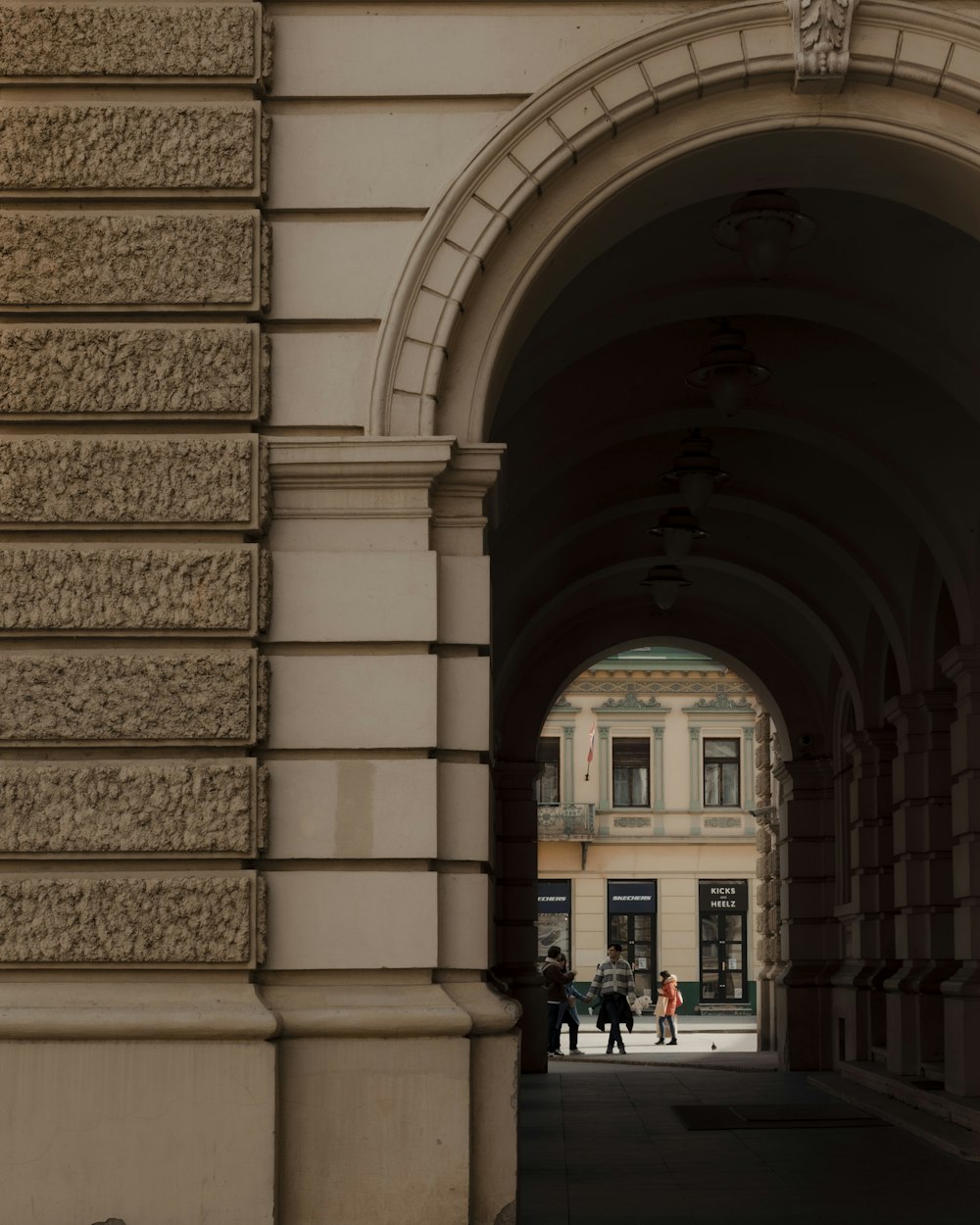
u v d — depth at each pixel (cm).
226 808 803
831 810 2194
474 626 841
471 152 866
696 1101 1705
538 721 2177
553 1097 1756
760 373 1353
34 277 847
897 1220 928
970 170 886
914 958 1659
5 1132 778
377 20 880
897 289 1209
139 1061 780
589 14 882
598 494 1700
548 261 877
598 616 2216
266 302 851
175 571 821
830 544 1728
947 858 1645
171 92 868
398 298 852
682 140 880
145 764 808
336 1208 785
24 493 828
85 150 857
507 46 878
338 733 820
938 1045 1644
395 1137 789
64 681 813
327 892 809
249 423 843
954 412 1381
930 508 1459
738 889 4812
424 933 807
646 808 4841
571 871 4812
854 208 1137
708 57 870
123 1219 772
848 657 1944
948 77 872
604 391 1434
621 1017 2777
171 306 847
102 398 838
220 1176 773
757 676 2242
